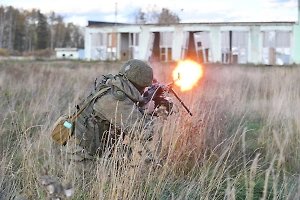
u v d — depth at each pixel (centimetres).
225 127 809
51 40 11794
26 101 1045
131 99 543
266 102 1163
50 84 1264
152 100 587
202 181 549
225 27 5331
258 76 1833
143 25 5772
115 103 533
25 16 11506
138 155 522
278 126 895
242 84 1548
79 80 1617
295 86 1438
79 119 559
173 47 5616
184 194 552
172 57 5622
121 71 548
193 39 5672
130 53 5878
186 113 720
